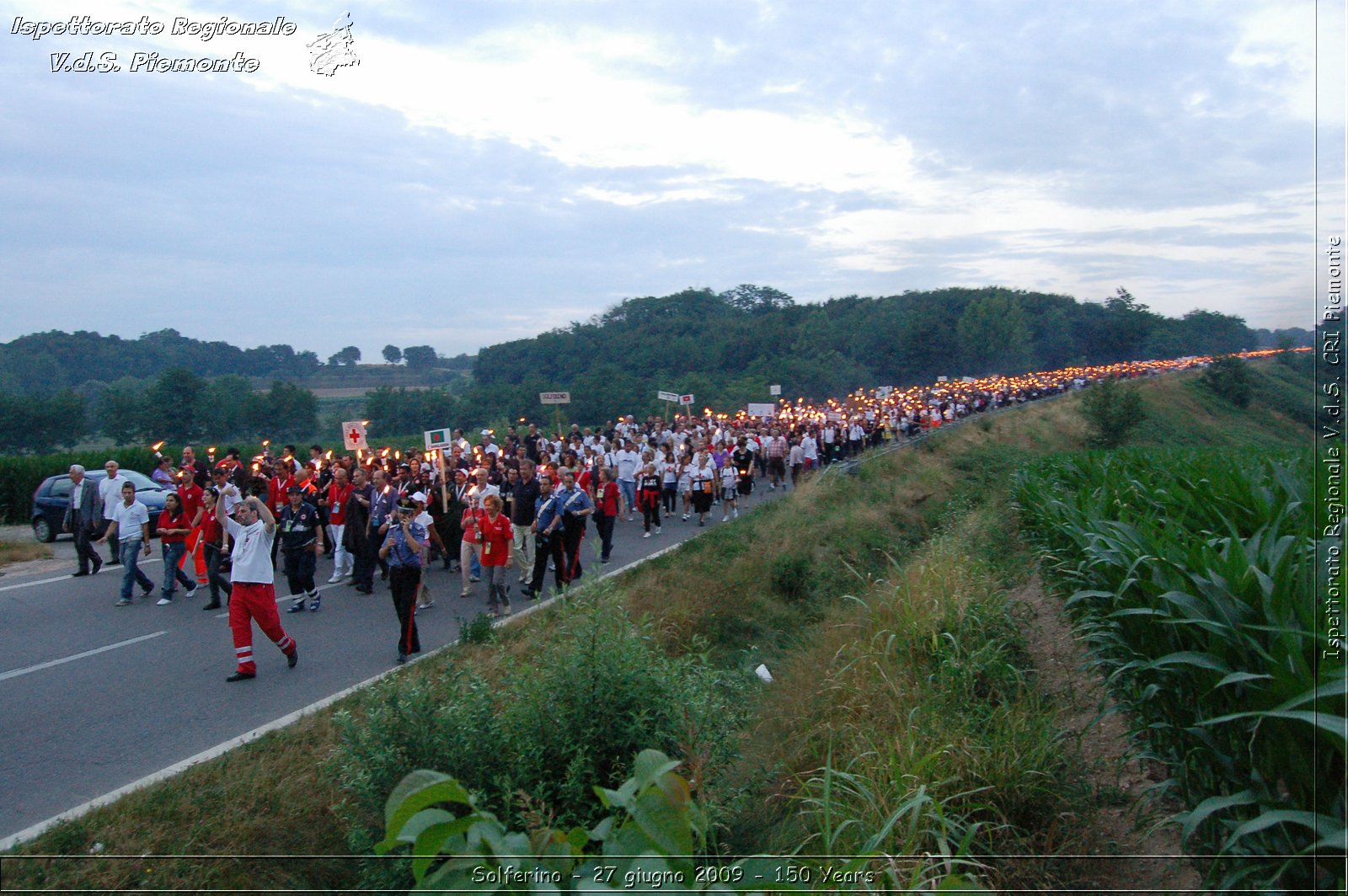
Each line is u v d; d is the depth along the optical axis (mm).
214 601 11016
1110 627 5484
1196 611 3871
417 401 61500
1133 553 5098
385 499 12305
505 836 1976
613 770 4926
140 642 9422
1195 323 105125
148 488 17234
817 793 5176
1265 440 44844
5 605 11375
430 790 1928
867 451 28250
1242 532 6867
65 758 6152
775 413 37094
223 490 10945
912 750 5062
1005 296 103188
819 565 12789
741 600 11133
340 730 6137
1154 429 42500
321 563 15000
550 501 11719
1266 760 3584
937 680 6836
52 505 17641
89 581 13016
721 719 5402
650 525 17391
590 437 24141
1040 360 102812
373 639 9539
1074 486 15008
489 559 10367
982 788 4844
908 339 90562
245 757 5824
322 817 5199
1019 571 11477
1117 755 5711
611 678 5121
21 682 7953
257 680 7992
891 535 15633
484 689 5172
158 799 5152
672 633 9219
